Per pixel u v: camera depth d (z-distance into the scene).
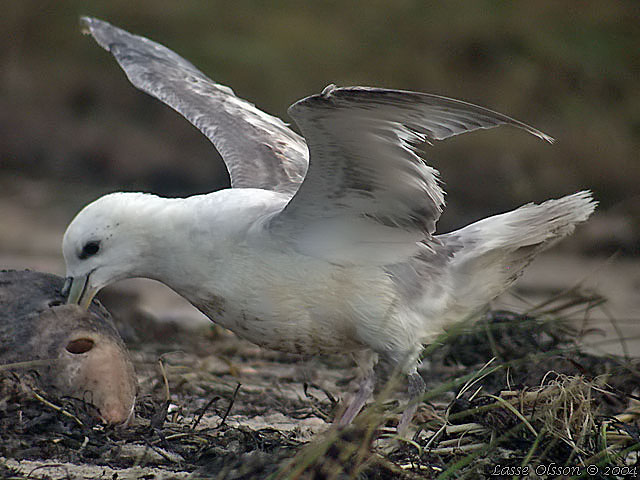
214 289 9.35
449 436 9.35
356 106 8.29
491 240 10.19
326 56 32.84
